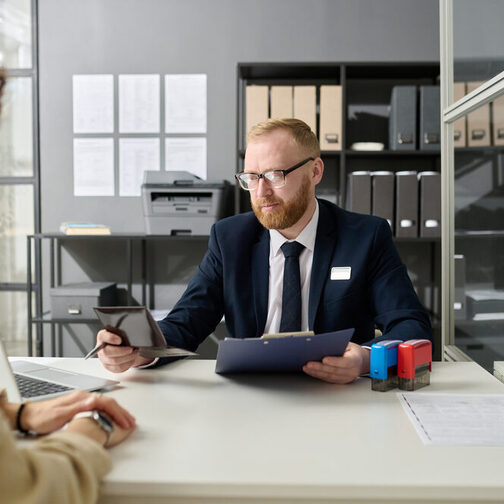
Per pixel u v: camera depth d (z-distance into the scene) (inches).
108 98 116.3
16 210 119.0
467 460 26.3
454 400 35.9
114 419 28.9
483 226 55.6
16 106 117.2
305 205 53.1
